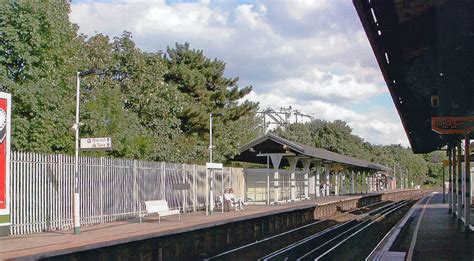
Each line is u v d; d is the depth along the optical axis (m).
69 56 23.70
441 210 39.91
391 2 10.30
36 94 19.94
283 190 41.12
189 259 17.77
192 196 30.36
